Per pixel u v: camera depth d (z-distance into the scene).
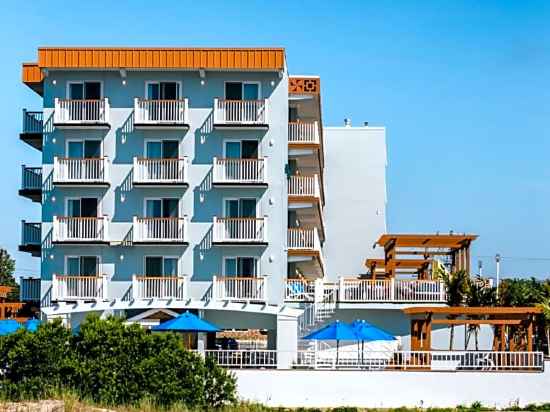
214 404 38.22
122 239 54.19
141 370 36.59
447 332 56.25
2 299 64.19
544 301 56.09
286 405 44.28
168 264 54.16
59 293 53.00
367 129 73.44
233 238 53.47
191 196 54.34
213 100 54.53
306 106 58.59
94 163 53.94
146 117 53.97
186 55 53.72
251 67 53.59
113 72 54.59
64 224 53.72
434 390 44.56
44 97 54.75
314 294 53.88
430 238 54.44
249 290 53.06
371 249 72.06
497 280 65.81
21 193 55.91
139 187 54.00
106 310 51.41
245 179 53.62
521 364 45.69
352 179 73.00
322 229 62.28
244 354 46.34
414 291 53.84
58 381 36.12
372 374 44.59
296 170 58.81
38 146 58.62
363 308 53.62
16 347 36.31
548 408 44.00
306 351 46.81
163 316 51.53
